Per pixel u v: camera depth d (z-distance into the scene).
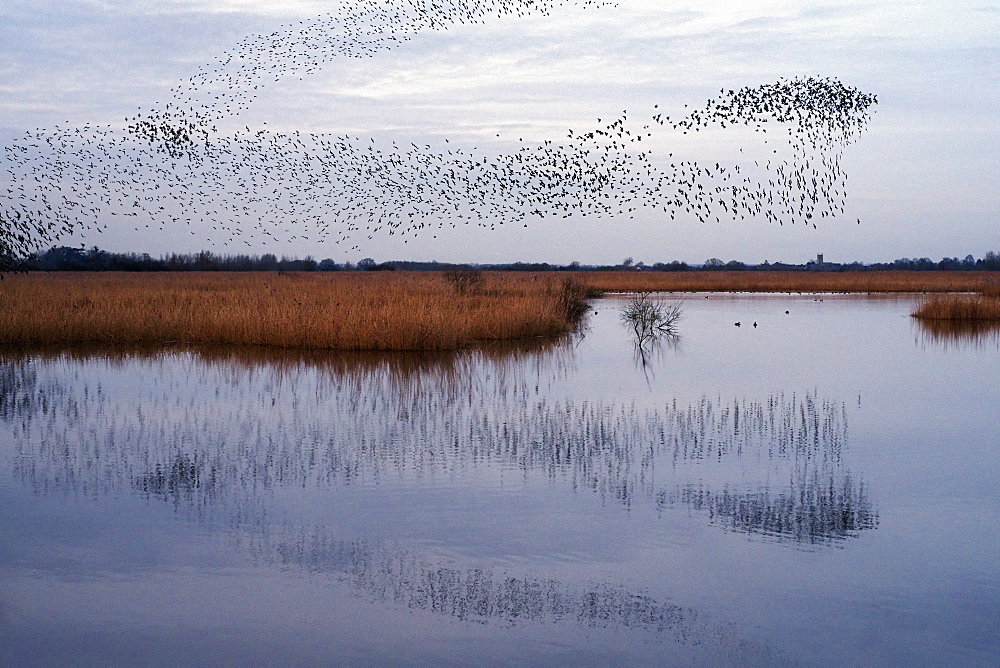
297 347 24.73
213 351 23.97
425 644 5.84
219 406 14.83
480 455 11.10
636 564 7.22
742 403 15.17
